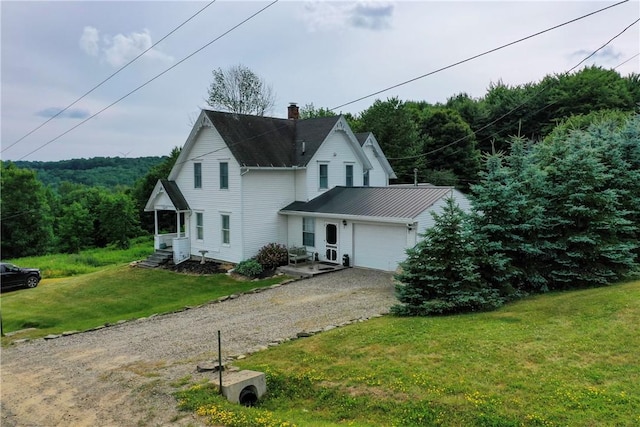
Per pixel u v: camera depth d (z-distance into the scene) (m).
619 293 11.12
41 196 50.88
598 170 14.16
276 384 8.12
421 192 20.75
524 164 14.89
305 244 23.25
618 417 5.94
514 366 7.64
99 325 14.94
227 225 23.39
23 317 17.22
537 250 13.44
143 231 57.19
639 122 16.94
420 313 11.92
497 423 6.12
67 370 10.19
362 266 20.69
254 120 25.20
